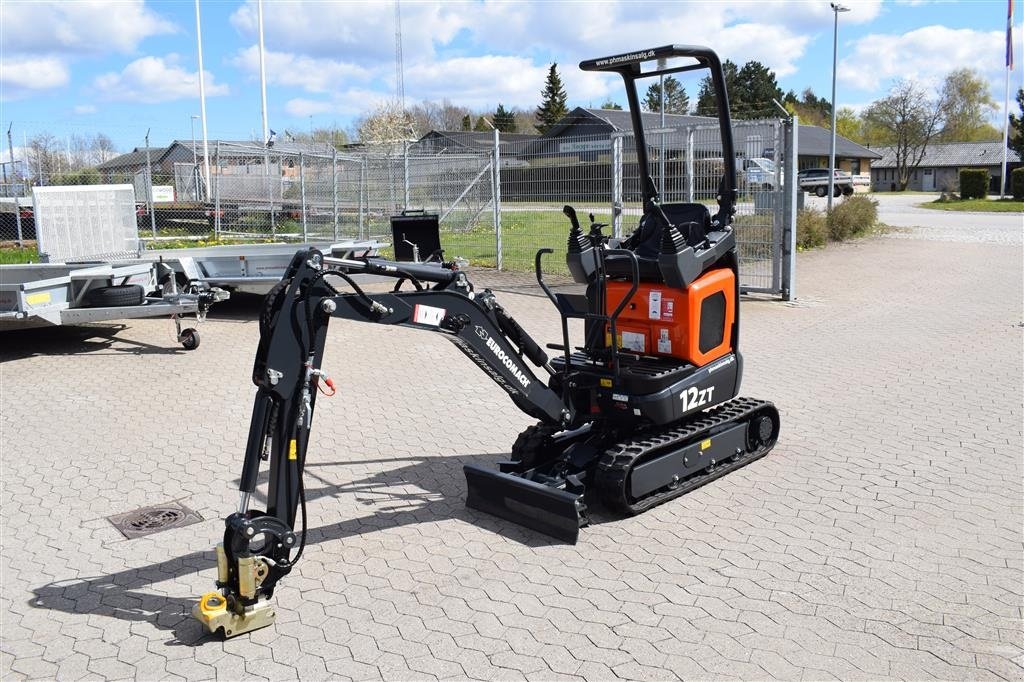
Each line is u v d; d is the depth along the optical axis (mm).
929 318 11758
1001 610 4266
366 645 4129
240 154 23594
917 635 4070
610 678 3803
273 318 4258
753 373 9008
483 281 15508
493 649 4059
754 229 13352
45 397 8359
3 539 5359
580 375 5836
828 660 3889
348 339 10953
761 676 3781
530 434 5844
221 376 9109
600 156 14695
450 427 7461
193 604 4574
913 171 78312
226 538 4223
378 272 4645
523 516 5402
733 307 6145
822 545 5031
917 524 5289
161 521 5613
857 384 8531
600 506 5699
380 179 20406
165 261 11203
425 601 4520
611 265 5926
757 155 13023
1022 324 11188
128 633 4297
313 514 5656
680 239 5562
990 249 19828
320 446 6984
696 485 5934
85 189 14109
